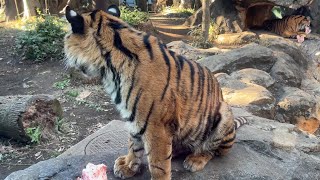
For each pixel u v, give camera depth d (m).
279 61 9.45
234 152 4.29
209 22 12.17
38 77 9.95
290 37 13.12
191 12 17.77
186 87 3.33
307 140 5.11
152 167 3.33
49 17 11.80
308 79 10.15
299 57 10.98
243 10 12.71
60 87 9.30
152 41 3.26
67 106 8.50
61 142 7.17
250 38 12.12
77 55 3.31
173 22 15.58
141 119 3.18
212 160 4.04
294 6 12.07
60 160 4.05
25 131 6.90
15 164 6.47
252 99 6.90
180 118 3.36
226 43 12.20
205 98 3.49
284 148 4.57
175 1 19.86
